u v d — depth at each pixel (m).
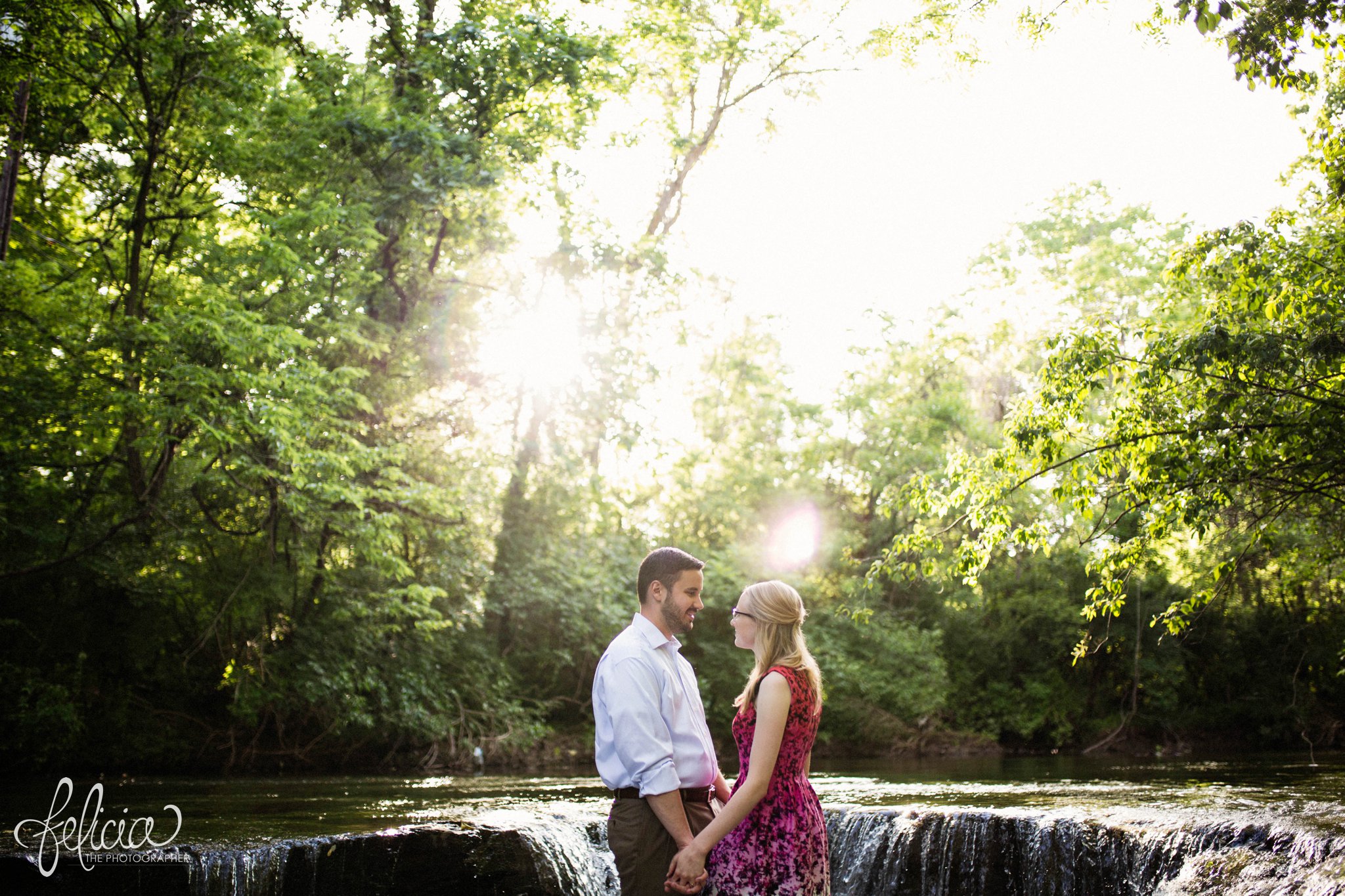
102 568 12.10
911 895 7.12
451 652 16.25
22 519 12.25
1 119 11.55
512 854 6.20
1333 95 8.57
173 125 13.11
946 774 12.98
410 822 6.99
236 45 12.70
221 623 13.70
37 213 13.83
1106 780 11.17
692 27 19.20
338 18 14.91
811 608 21.23
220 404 11.00
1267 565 11.95
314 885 5.94
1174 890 5.94
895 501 9.20
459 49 14.32
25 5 10.77
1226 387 7.53
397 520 12.80
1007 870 6.89
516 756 16.00
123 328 11.44
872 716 19.86
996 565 22.47
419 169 13.55
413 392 15.34
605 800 8.98
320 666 13.58
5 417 11.49
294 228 12.65
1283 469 7.98
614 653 3.57
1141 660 21.27
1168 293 8.88
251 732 13.77
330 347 13.69
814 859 3.43
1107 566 8.09
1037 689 21.84
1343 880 5.20
